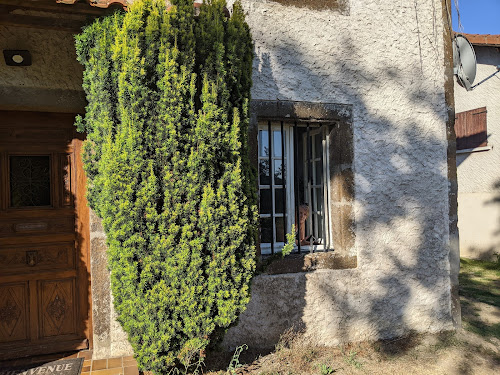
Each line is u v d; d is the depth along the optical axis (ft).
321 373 11.21
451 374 11.53
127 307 9.03
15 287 11.49
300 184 14.48
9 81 10.87
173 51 8.82
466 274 24.02
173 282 8.93
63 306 11.84
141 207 8.69
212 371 10.72
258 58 12.37
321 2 13.21
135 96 8.63
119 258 8.95
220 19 9.70
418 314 14.06
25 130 11.68
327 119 13.15
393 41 14.12
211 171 9.27
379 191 13.73
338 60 13.34
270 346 12.19
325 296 12.86
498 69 23.40
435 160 14.58
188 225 9.03
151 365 9.16
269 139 12.74
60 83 11.23
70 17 9.50
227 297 9.48
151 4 8.89
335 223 13.51
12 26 9.66
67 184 11.99
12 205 11.63
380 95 13.87
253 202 10.12
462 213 29.84
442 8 14.99
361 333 13.28
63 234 11.89
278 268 12.36
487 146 27.53
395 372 11.54
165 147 8.88
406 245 13.99
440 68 14.82
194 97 9.41
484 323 15.26
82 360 11.15
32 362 11.06
